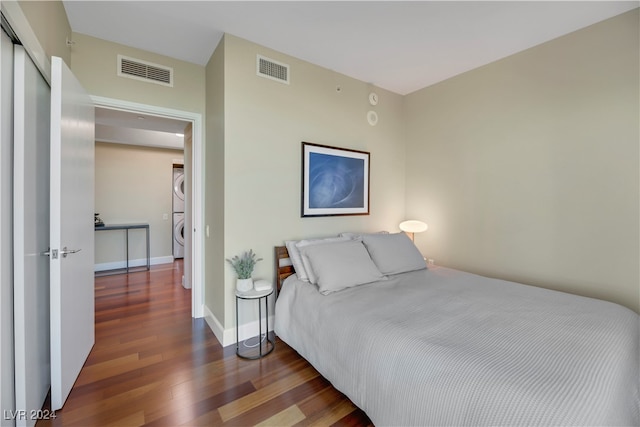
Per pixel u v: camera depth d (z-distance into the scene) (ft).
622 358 3.91
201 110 9.43
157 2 6.46
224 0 6.40
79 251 6.26
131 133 15.17
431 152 11.30
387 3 6.52
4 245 4.29
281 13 6.86
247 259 7.67
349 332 5.37
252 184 8.13
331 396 5.73
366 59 9.16
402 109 12.30
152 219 18.21
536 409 3.03
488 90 9.48
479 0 6.40
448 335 4.63
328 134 9.84
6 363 4.34
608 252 7.21
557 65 7.96
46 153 5.66
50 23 5.63
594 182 7.39
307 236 9.35
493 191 9.44
